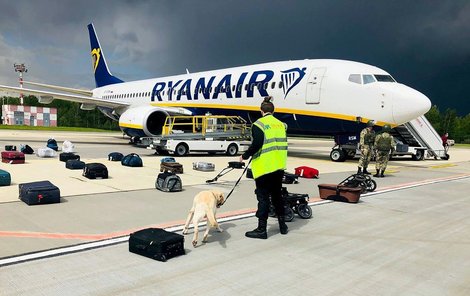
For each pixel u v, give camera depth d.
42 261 3.93
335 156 17.14
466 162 21.31
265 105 5.34
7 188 7.93
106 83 31.78
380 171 12.62
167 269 3.85
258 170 5.04
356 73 15.48
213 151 17.44
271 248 4.65
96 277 3.58
